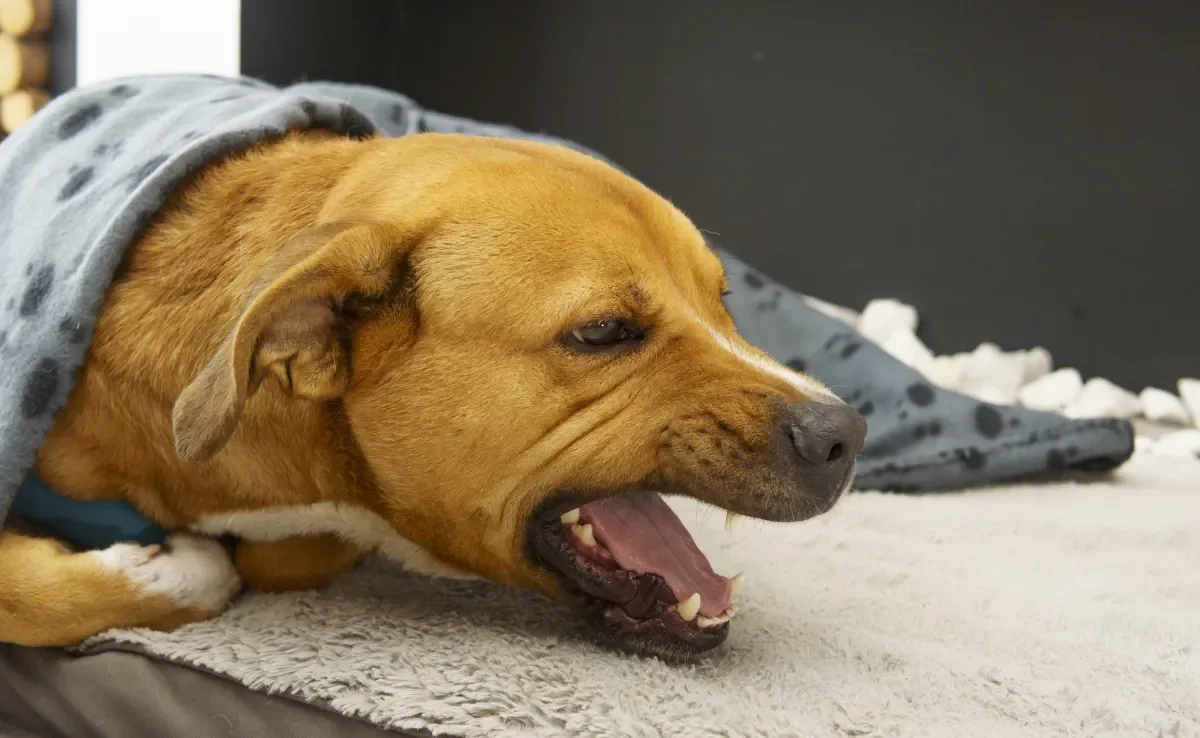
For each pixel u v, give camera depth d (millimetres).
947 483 1057
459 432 684
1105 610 792
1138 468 1149
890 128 1639
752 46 1682
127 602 705
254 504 725
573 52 1761
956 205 1622
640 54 1731
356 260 663
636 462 688
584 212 690
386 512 718
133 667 694
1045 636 754
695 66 1713
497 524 705
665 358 694
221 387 626
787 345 1150
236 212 726
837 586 817
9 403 699
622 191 722
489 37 1785
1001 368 1537
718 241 1750
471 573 745
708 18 1694
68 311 705
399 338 686
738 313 1153
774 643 729
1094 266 1562
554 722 639
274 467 711
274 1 1478
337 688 662
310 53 1564
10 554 699
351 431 702
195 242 721
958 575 849
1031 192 1582
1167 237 1517
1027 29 1554
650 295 686
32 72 1334
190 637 705
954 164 1615
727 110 1708
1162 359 1539
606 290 676
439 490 698
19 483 697
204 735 676
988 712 667
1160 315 1533
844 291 1705
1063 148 1556
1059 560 888
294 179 733
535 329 674
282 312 654
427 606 753
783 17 1662
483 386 680
